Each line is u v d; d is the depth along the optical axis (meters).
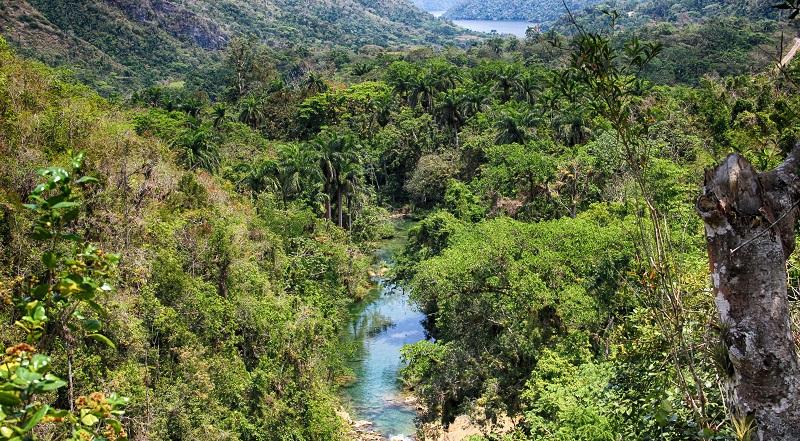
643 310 11.14
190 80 137.75
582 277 24.03
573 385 16.77
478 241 27.09
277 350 25.28
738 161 5.39
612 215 29.38
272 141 80.44
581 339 21.84
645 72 85.69
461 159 65.12
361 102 86.75
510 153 46.09
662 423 6.71
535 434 17.20
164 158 32.75
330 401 26.73
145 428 17.62
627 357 10.50
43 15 137.50
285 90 93.50
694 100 52.91
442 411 24.86
